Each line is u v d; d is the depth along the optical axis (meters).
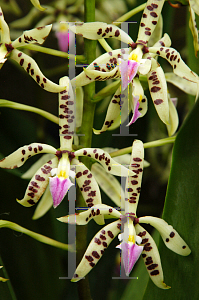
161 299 0.34
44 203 0.37
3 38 0.32
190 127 0.32
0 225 0.33
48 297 0.37
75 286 0.37
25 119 0.39
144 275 0.36
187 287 0.33
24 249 0.37
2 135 0.38
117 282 0.38
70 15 0.40
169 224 0.33
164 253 0.34
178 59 0.33
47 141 0.39
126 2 0.39
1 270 0.34
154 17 0.33
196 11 0.33
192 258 0.33
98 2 0.39
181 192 0.33
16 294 0.36
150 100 0.39
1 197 0.37
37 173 0.33
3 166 0.33
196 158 0.32
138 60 0.33
